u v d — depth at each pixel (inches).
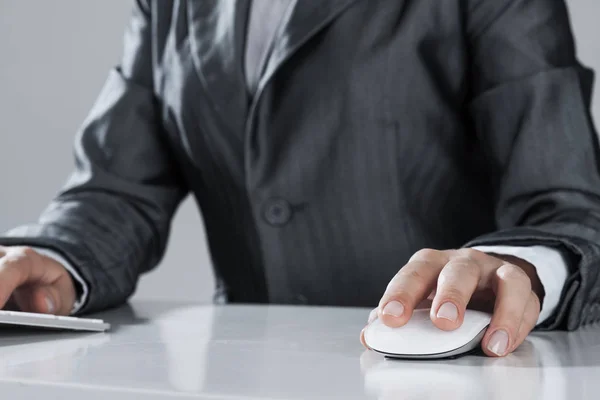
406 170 41.3
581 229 32.4
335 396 16.2
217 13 44.1
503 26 39.1
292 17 40.6
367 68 40.1
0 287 28.8
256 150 41.9
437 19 40.2
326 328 28.4
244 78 42.3
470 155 42.8
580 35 89.5
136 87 47.1
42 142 104.1
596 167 36.4
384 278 41.9
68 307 34.1
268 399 15.8
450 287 22.3
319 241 42.2
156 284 101.7
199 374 18.5
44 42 103.7
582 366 20.4
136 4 49.6
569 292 28.5
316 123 40.8
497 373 19.3
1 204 105.2
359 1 40.3
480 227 43.3
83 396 16.9
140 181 45.4
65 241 37.1
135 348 23.1
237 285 46.8
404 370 19.6
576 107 37.4
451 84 41.1
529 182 36.7
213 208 45.8
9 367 19.4
